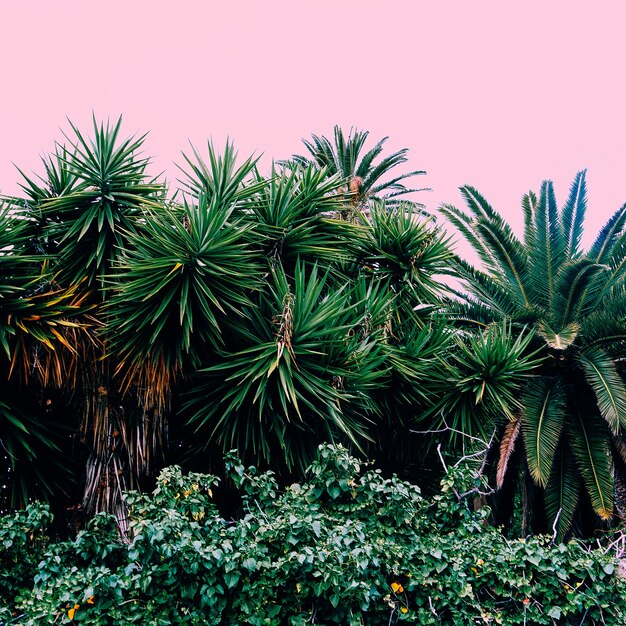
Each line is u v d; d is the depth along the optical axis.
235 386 5.38
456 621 3.69
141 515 3.87
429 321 7.42
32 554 3.83
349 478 4.22
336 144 15.47
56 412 5.89
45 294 5.29
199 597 3.45
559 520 9.24
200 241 5.29
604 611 3.78
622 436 9.68
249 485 4.12
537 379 9.59
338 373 5.56
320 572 3.38
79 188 5.95
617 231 10.37
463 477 4.43
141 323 5.15
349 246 7.15
